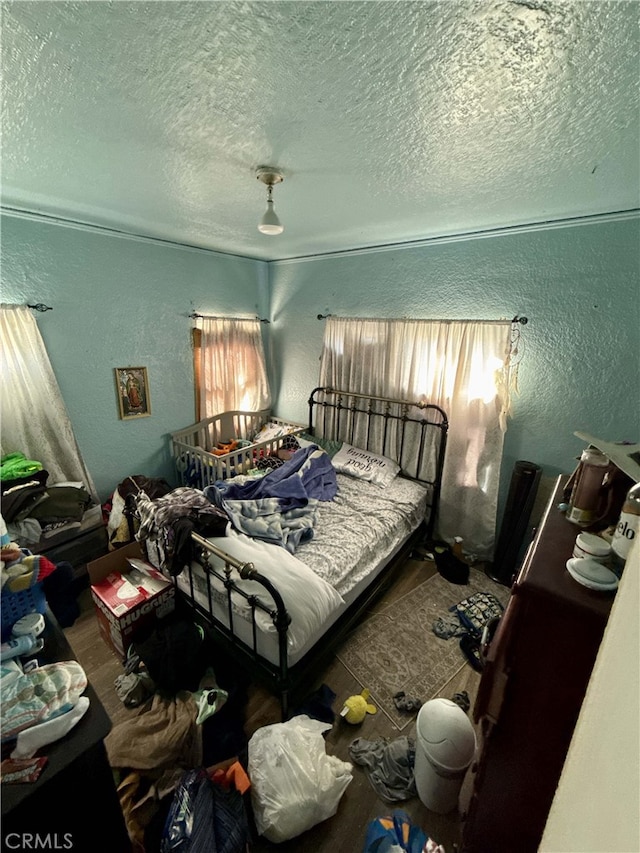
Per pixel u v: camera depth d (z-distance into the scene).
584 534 0.82
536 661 0.77
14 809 0.66
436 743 1.23
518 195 1.72
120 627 1.79
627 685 0.35
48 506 2.22
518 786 0.85
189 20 0.73
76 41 0.79
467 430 2.66
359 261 3.08
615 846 0.29
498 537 2.61
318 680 1.80
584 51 0.79
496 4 0.68
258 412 3.91
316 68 0.88
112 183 1.67
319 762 1.29
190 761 1.38
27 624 0.90
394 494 2.73
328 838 1.23
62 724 0.74
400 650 1.98
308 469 2.88
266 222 1.57
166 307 3.05
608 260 2.01
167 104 1.04
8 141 1.27
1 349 2.19
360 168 1.45
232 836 1.08
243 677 1.75
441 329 2.66
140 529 1.99
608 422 2.14
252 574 1.41
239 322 3.60
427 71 0.88
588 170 1.42
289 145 1.27
